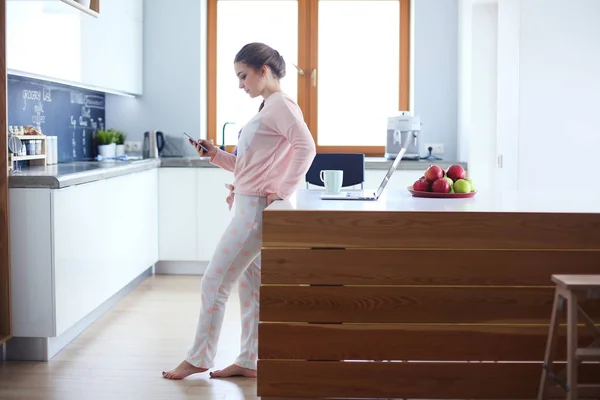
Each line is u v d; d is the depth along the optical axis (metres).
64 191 3.86
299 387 2.98
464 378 2.96
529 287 2.94
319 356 2.97
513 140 5.13
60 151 5.53
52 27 4.45
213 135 6.78
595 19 4.95
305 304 2.96
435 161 6.12
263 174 3.37
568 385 2.64
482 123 6.03
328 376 2.97
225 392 3.41
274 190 3.39
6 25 3.70
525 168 5.03
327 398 2.98
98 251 4.47
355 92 6.77
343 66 6.75
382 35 6.74
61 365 3.78
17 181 3.71
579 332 2.96
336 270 2.95
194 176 6.11
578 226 2.92
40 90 5.20
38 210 3.73
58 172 4.07
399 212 2.93
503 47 5.38
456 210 2.95
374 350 2.96
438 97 6.56
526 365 2.95
